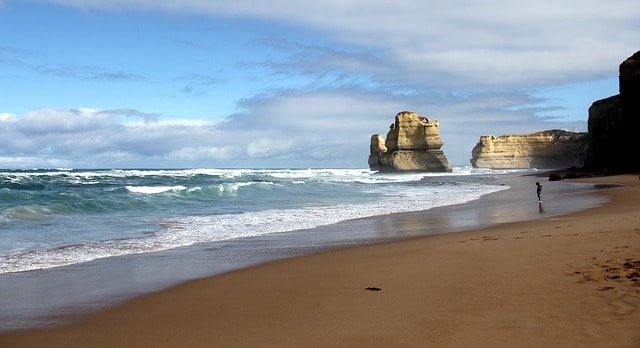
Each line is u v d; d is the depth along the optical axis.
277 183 53.66
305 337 6.27
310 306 7.84
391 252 13.02
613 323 5.79
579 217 19.44
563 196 33.38
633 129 62.00
